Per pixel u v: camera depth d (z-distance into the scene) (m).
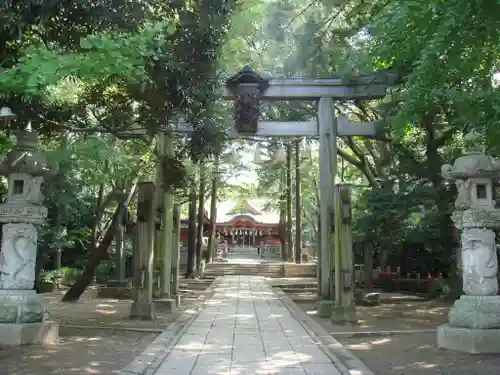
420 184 15.74
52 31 6.98
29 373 6.59
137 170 16.75
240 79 13.78
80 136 14.22
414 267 22.78
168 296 14.27
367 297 15.89
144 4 6.91
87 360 7.44
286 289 22.50
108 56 5.65
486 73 6.42
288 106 19.59
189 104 8.23
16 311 8.45
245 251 47.38
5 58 6.81
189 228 29.62
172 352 8.00
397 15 5.38
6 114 6.79
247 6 10.29
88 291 20.38
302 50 12.48
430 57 5.68
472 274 8.48
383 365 7.31
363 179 28.05
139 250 12.27
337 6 11.54
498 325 8.09
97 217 19.70
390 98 11.83
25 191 8.86
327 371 6.75
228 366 7.03
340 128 14.34
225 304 15.37
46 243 18.47
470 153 8.83
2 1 5.99
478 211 8.51
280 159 27.34
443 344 8.45
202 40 7.96
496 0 4.99
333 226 13.42
